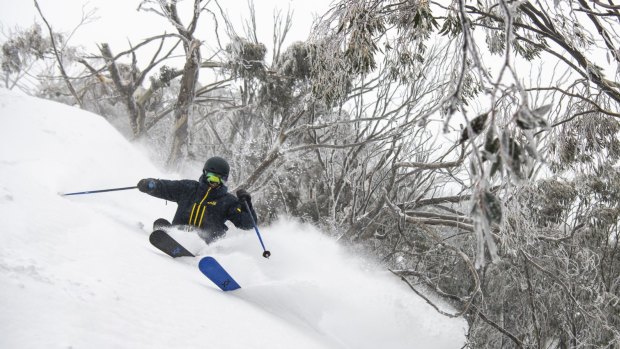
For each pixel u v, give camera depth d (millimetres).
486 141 2006
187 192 5484
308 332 4395
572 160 6117
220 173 5465
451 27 5789
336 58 6457
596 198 7770
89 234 3830
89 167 6188
